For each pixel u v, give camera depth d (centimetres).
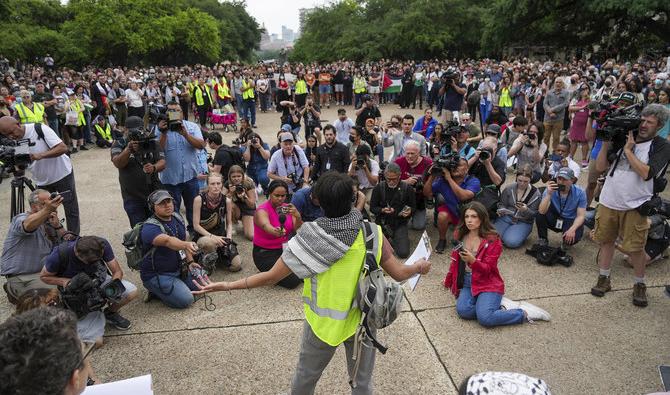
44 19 4312
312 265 224
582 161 925
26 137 500
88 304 356
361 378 259
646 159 388
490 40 3173
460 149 646
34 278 421
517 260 538
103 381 345
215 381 344
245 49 7225
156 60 4675
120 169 521
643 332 392
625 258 516
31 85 1603
